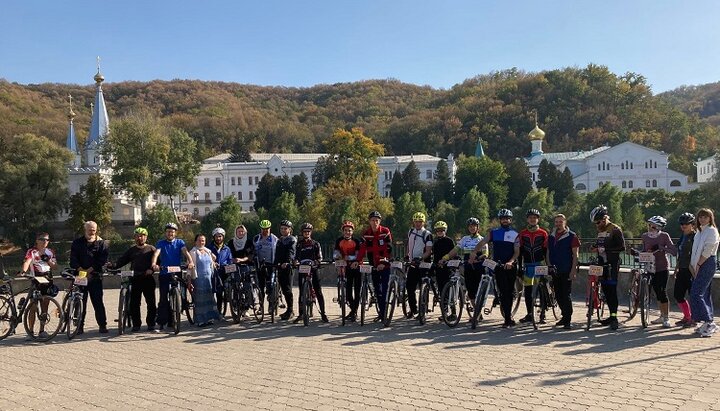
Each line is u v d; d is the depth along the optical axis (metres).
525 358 8.82
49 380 8.36
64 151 73.12
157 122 83.75
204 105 191.00
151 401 7.20
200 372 8.58
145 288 12.35
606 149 120.00
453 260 11.89
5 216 67.62
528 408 6.46
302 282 12.52
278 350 9.97
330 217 74.12
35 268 11.90
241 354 9.76
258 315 13.07
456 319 11.70
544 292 11.59
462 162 106.56
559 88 184.25
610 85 182.75
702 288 10.13
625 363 8.34
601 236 11.23
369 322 12.59
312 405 6.79
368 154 94.62
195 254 12.82
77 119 145.38
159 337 11.58
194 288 12.80
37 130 116.94
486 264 11.24
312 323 12.75
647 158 118.81
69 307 11.44
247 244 13.43
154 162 77.19
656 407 6.39
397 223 76.00
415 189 98.94
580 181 120.75
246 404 6.93
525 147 165.00
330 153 97.19
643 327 11.07
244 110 198.62
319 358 9.23
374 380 7.80
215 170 124.06
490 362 8.62
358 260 12.50
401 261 12.68
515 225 81.44
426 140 170.62
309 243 12.85
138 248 12.31
